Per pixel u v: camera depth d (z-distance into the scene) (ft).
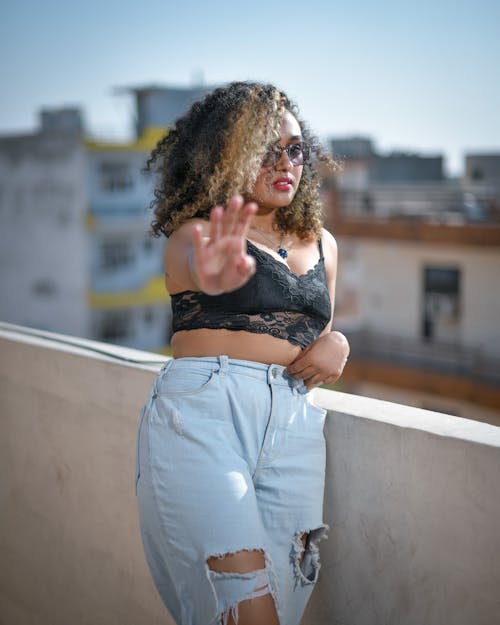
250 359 8.18
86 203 112.78
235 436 7.95
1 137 119.85
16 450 12.73
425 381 65.57
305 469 8.21
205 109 8.74
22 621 12.94
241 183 8.31
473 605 7.82
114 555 11.35
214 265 6.90
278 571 8.12
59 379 11.82
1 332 13.07
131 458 10.91
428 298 65.98
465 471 7.79
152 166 9.14
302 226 8.83
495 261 61.93
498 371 62.49
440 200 74.18
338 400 9.03
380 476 8.43
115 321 117.60
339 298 110.32
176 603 8.31
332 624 8.99
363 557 8.64
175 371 8.16
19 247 120.57
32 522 12.59
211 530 7.56
